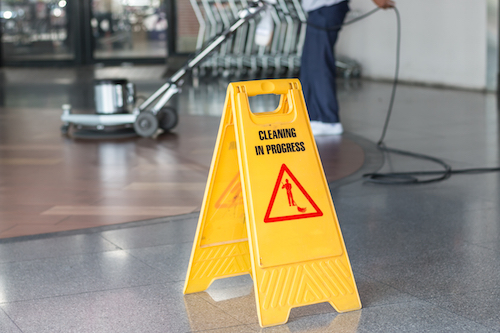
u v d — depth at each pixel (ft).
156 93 15.44
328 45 15.25
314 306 5.68
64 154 13.33
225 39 14.79
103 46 37.29
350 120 18.26
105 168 11.94
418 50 29.14
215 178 5.79
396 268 6.61
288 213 5.45
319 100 15.60
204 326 5.30
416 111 20.02
